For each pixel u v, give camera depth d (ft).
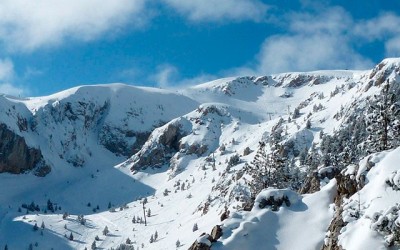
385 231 86.28
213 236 123.03
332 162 238.48
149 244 591.37
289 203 129.49
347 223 97.81
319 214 122.31
